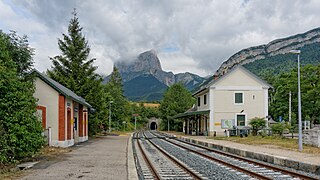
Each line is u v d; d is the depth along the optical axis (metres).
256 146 26.59
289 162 17.08
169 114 82.62
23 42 23.44
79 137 34.16
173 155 22.39
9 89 15.51
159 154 23.08
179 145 31.53
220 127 47.72
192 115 53.50
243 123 47.97
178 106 82.44
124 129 85.19
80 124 34.44
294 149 23.45
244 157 21.64
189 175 13.58
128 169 14.38
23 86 16.33
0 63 16.14
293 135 34.72
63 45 42.53
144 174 14.01
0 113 15.05
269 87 48.56
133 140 40.97
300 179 12.72
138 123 127.19
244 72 48.47
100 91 43.41
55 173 13.00
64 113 25.27
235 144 29.20
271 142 29.75
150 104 160.00
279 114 58.31
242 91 48.19
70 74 42.12
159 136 52.78
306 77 54.03
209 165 16.92
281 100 57.75
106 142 33.50
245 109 48.06
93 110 40.81
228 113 47.97
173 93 85.06
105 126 60.81
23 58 23.23
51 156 19.17
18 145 15.27
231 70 48.28
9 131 14.92
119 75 106.88
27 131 15.48
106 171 13.73
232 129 44.12
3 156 14.17
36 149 16.22
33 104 17.20
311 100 52.84
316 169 14.84
